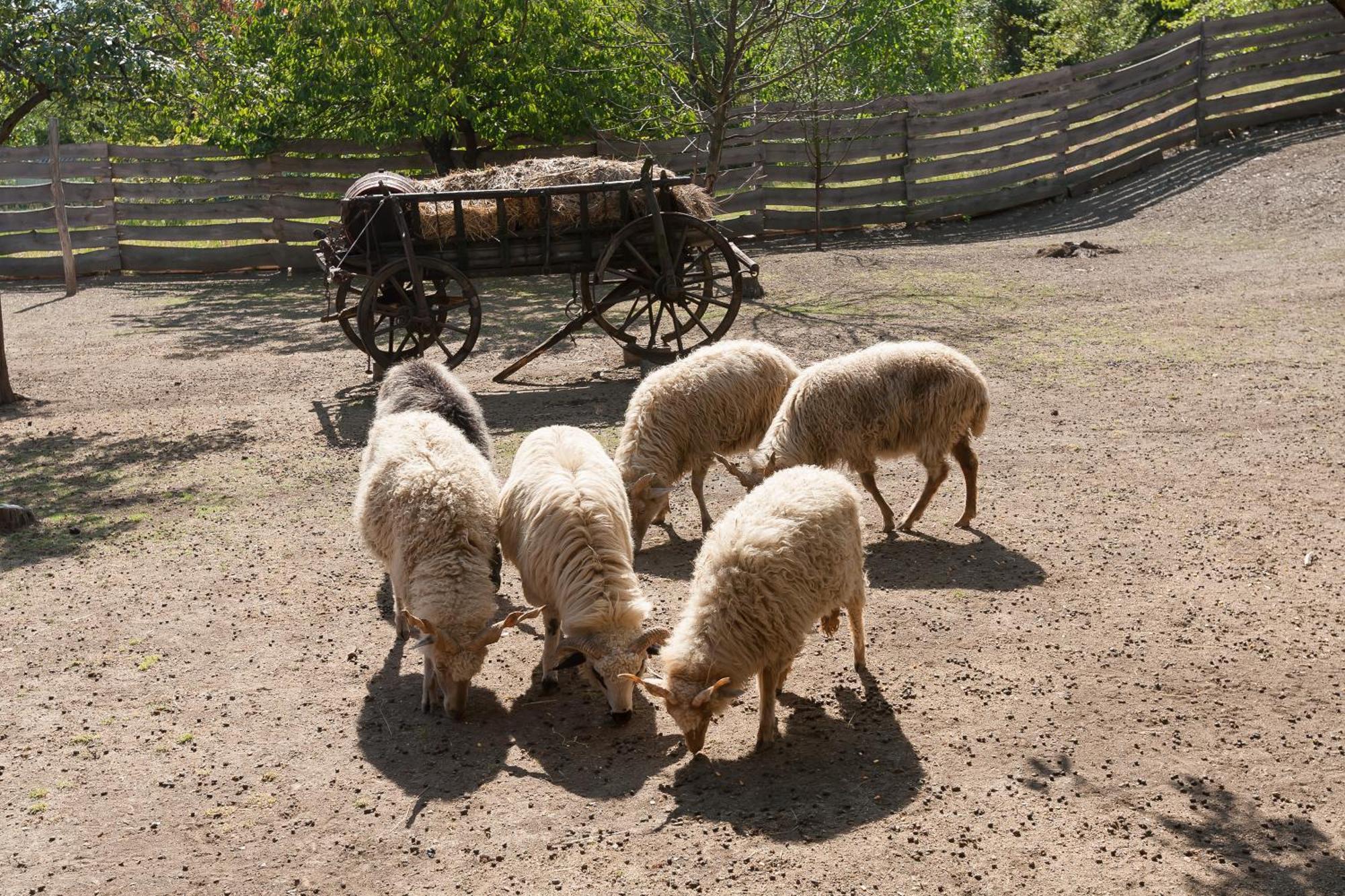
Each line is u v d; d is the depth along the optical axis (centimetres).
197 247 2319
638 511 771
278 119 2208
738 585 527
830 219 2300
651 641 552
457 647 564
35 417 1225
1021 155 2300
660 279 1229
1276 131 2320
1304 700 572
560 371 1329
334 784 532
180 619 714
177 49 1405
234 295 2022
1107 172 2322
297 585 764
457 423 774
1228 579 715
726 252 1253
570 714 596
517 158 2288
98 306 1941
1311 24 2314
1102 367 1200
